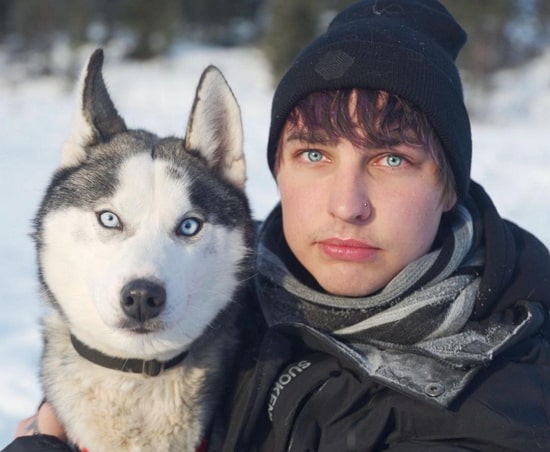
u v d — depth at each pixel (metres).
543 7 29.12
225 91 2.46
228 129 2.48
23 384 3.88
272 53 26.44
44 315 2.40
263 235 2.35
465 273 1.98
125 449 2.20
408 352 1.89
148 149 2.42
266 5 34.84
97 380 2.18
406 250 1.97
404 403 1.80
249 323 2.34
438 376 1.79
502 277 1.95
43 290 2.37
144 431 2.19
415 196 1.97
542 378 1.81
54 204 2.34
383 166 1.99
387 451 1.78
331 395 1.88
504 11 26.14
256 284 2.29
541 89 24.81
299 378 1.95
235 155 2.49
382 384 1.82
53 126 14.42
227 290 2.32
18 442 2.08
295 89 2.05
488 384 1.79
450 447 1.72
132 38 30.77
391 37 1.99
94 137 2.46
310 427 1.89
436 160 1.99
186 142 2.46
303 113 2.03
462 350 1.82
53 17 30.97
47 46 29.28
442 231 2.10
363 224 1.96
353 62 1.96
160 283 2.08
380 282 2.00
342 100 1.98
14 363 4.12
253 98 23.62
